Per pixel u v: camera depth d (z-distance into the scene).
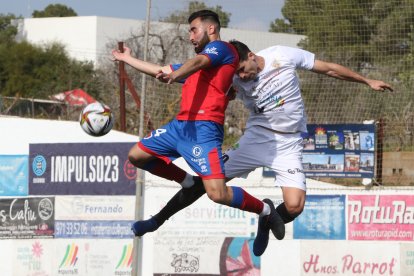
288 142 13.43
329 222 23.20
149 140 12.37
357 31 23.77
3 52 78.50
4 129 25.83
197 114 12.05
